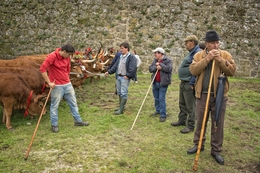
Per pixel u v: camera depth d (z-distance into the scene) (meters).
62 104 7.39
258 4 12.67
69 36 14.06
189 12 13.16
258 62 12.81
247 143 4.89
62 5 14.08
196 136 4.30
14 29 14.55
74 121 5.75
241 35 12.85
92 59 10.46
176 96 8.52
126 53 6.31
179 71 5.26
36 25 14.34
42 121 5.94
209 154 4.36
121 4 13.62
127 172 3.76
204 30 13.10
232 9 12.88
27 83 5.82
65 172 3.76
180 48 13.26
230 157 4.29
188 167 3.92
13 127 5.55
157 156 4.25
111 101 7.83
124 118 6.14
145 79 11.75
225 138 5.09
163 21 13.38
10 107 5.38
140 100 7.95
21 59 7.47
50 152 4.37
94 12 13.85
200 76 4.05
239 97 8.54
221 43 12.98
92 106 7.25
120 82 6.47
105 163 4.01
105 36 13.82
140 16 13.52
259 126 5.85
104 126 5.59
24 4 14.37
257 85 10.94
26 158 4.10
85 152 4.38
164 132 5.32
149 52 13.54
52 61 4.94
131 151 4.42
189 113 5.28
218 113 3.87
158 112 6.42
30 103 5.64
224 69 3.78
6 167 3.88
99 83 10.70
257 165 4.04
